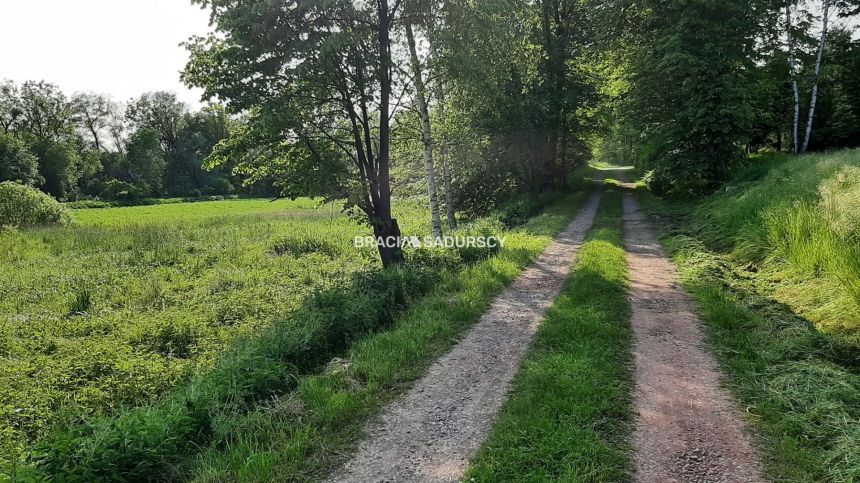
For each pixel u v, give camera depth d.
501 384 5.55
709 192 22.19
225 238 21.45
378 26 11.39
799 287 7.99
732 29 20.64
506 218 21.38
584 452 4.01
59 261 16.52
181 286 12.41
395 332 7.22
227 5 10.56
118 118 91.81
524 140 25.48
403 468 4.07
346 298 8.38
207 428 4.79
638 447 4.14
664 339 6.57
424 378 5.82
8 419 5.37
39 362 7.23
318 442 4.50
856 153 15.82
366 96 11.66
